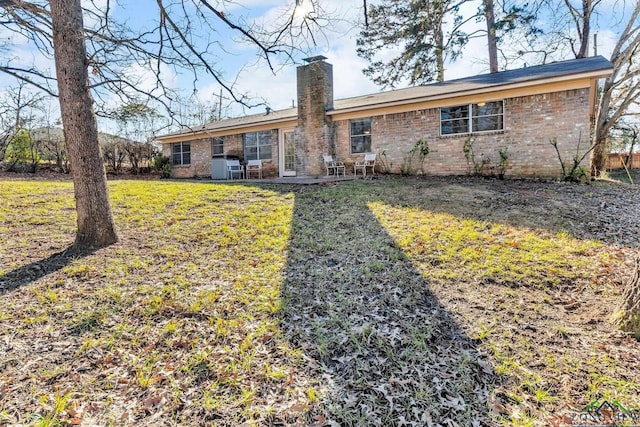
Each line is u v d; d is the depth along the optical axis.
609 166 18.14
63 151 17.06
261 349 3.00
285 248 5.38
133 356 2.89
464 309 3.57
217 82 5.14
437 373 2.70
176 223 6.58
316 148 13.70
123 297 3.81
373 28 19.03
